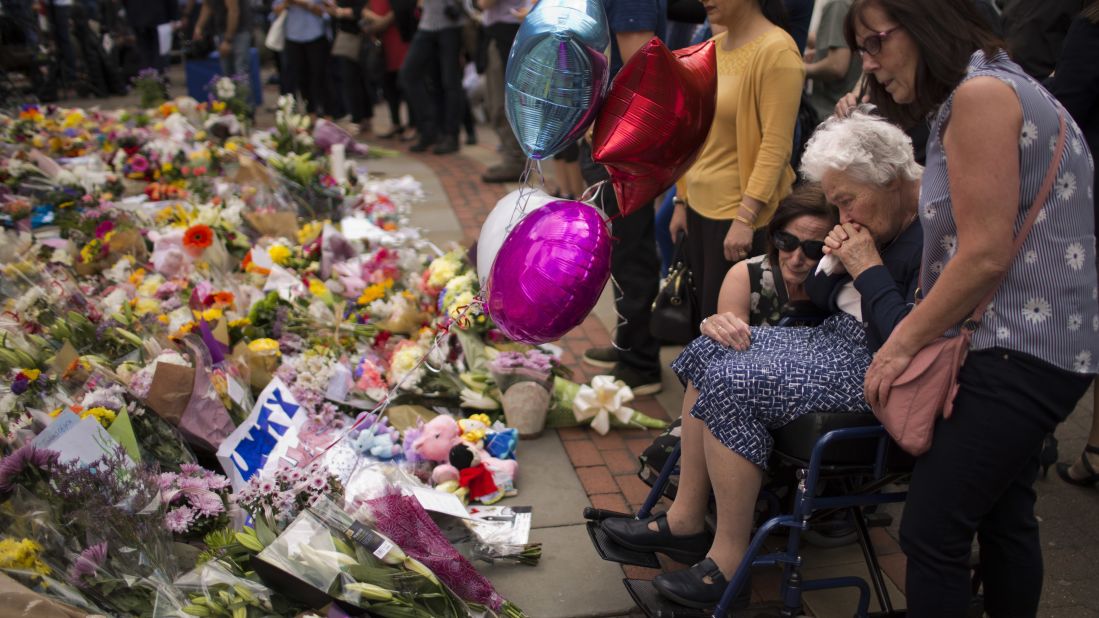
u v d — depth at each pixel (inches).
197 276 165.9
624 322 160.9
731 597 95.0
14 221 200.8
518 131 94.5
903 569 115.5
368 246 202.5
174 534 105.3
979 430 78.5
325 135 308.2
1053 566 115.0
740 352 101.7
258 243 195.0
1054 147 74.5
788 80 122.1
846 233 92.9
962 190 74.2
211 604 88.6
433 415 144.5
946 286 76.5
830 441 89.9
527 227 92.6
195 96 413.1
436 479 125.6
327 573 90.4
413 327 159.5
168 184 242.4
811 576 113.7
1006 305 77.1
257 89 446.3
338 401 141.0
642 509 113.5
